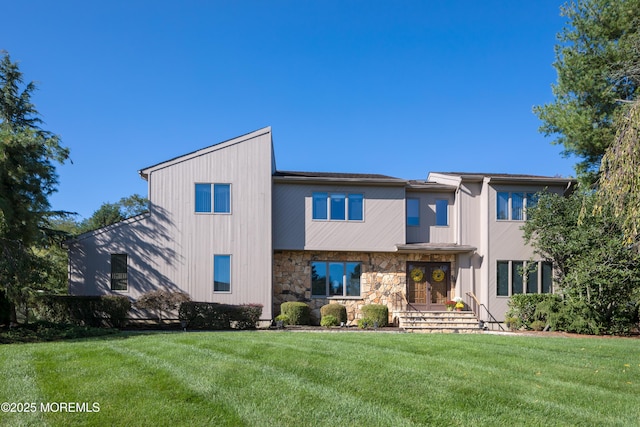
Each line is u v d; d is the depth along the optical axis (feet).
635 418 19.20
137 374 23.53
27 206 50.47
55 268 50.96
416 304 65.57
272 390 21.30
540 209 57.26
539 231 57.93
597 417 19.12
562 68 57.82
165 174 60.44
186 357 28.25
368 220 64.39
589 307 52.90
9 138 46.57
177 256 59.62
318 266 64.95
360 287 65.21
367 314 60.64
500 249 62.44
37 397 19.49
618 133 30.07
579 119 55.26
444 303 66.13
